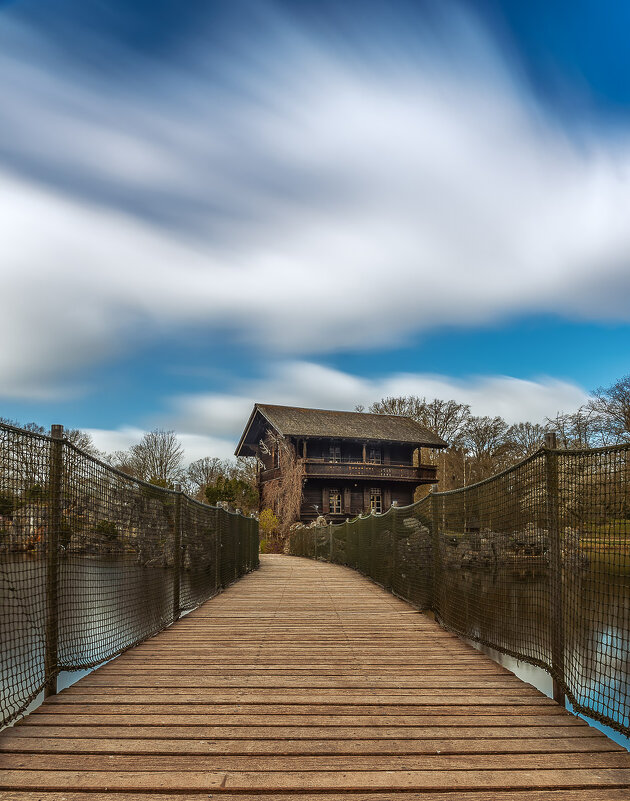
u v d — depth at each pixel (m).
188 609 9.02
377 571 13.46
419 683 4.96
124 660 5.78
